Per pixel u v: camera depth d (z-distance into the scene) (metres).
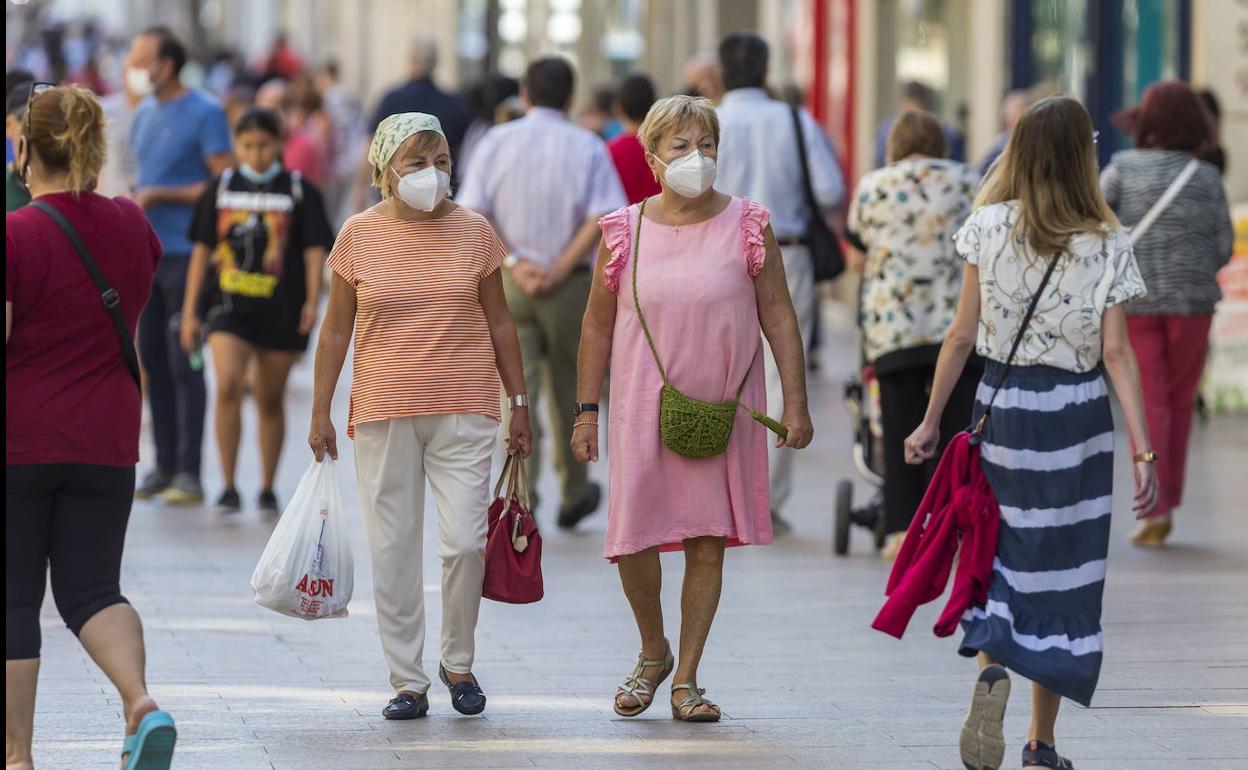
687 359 15.98
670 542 16.25
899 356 23.16
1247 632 20.02
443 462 16.36
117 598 13.74
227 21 168.25
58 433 13.50
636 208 16.28
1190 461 33.03
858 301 23.94
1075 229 14.05
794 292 26.14
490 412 16.41
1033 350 14.12
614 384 16.22
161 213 29.30
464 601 16.38
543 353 26.61
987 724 13.38
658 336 16.00
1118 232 14.14
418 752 15.22
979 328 14.48
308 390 43.69
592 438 16.44
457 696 16.48
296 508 16.08
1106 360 14.15
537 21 103.19
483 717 16.47
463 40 115.94
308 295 27.28
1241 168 39.00
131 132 29.64
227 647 19.28
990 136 48.47
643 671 16.59
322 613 16.14
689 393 16.00
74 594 13.70
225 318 27.22
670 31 91.00
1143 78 41.94
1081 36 44.22
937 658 18.91
